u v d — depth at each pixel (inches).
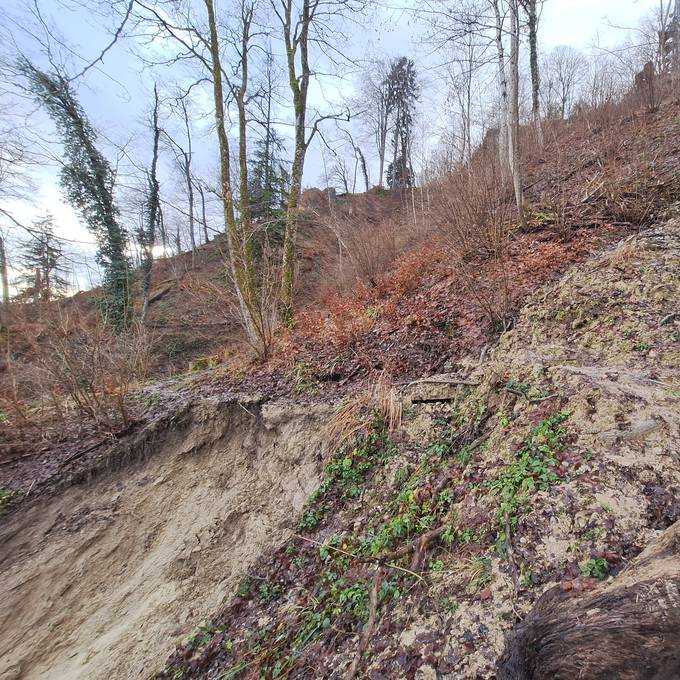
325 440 182.5
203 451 218.1
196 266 813.9
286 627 114.8
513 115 266.2
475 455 125.2
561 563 75.9
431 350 206.1
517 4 270.2
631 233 212.1
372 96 1183.6
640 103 431.8
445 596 86.3
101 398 242.5
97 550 180.5
